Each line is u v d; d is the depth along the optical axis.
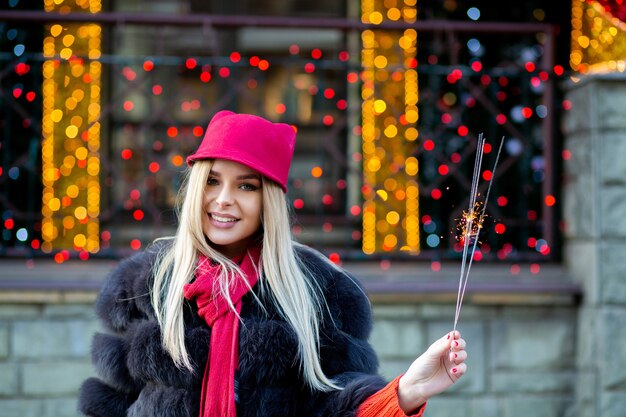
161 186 5.61
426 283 4.43
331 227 5.65
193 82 5.73
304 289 2.17
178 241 2.18
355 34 5.71
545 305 4.48
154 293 2.13
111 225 5.42
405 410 1.92
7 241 5.13
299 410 2.06
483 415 4.41
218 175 2.19
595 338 4.31
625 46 4.80
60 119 5.16
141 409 2.06
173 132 4.90
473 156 5.54
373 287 4.35
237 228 2.18
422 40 5.65
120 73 4.81
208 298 2.10
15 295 4.25
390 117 5.51
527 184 4.97
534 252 5.46
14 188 5.21
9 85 5.15
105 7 5.57
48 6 5.41
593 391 4.30
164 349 2.07
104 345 2.17
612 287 4.30
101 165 5.41
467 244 1.94
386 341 4.39
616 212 4.33
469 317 4.44
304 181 5.74
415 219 5.41
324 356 2.14
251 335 2.08
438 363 1.90
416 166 5.40
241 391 2.06
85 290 4.27
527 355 4.45
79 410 2.17
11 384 4.26
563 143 4.68
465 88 5.60
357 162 5.55
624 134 4.34
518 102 5.59
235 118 2.21
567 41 5.14
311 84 5.82
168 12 5.67
